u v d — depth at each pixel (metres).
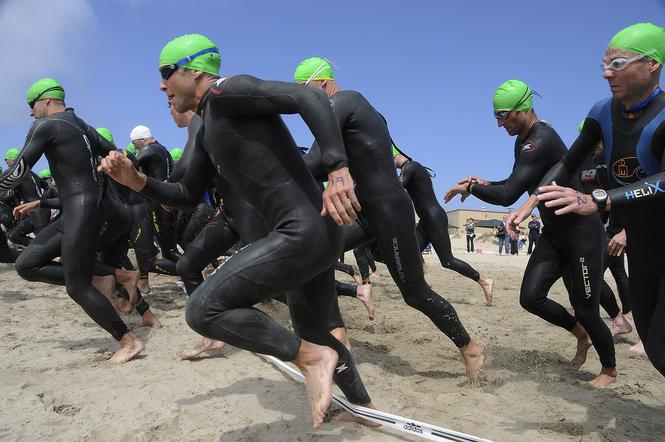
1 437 2.85
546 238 4.05
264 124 2.40
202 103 2.58
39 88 4.45
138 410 3.24
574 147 3.27
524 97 3.97
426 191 5.92
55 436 2.88
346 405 3.14
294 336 2.40
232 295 2.31
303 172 2.47
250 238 4.08
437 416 3.21
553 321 4.11
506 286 9.23
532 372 4.12
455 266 6.56
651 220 2.60
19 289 8.10
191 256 4.72
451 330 3.65
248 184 2.43
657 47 2.50
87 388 3.62
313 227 2.37
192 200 2.96
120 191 6.98
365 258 7.24
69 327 5.57
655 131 2.58
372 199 3.40
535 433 2.98
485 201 4.09
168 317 6.08
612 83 2.60
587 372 4.16
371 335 5.34
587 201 2.32
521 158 3.94
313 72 3.88
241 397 3.46
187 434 2.94
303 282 2.46
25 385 3.67
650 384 3.87
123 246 5.62
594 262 3.76
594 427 3.08
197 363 4.25
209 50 2.62
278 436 2.91
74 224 4.17
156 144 7.08
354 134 3.35
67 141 4.21
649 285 2.72
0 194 4.43
